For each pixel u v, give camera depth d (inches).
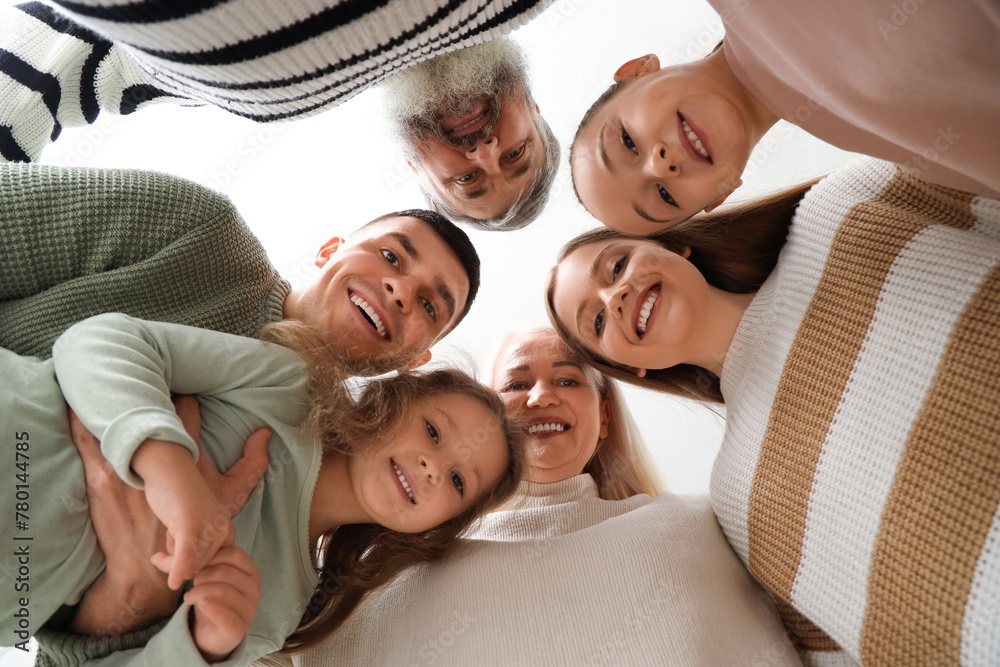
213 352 44.7
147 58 32.6
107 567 39.6
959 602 36.5
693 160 47.0
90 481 39.7
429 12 31.0
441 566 50.8
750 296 58.7
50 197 46.3
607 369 63.8
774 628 48.3
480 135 52.6
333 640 49.4
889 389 41.6
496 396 55.7
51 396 40.7
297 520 46.0
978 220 43.6
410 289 54.6
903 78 34.5
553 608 46.3
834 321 45.8
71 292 45.7
